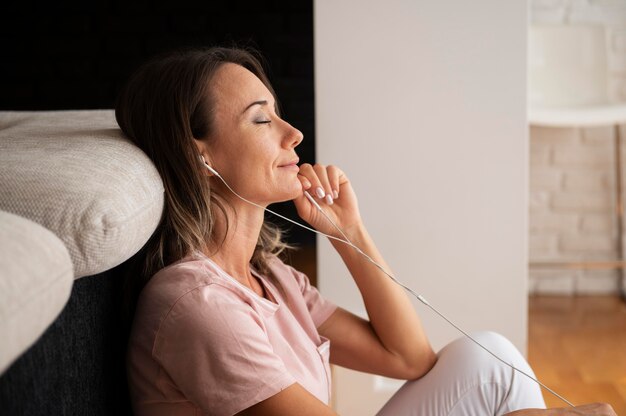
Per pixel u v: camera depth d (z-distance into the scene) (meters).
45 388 0.79
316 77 2.07
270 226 1.38
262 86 1.22
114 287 1.12
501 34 2.04
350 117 2.08
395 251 2.12
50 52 3.43
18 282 0.61
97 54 3.43
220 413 1.04
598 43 3.46
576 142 3.55
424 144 2.08
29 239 0.68
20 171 0.87
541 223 3.61
